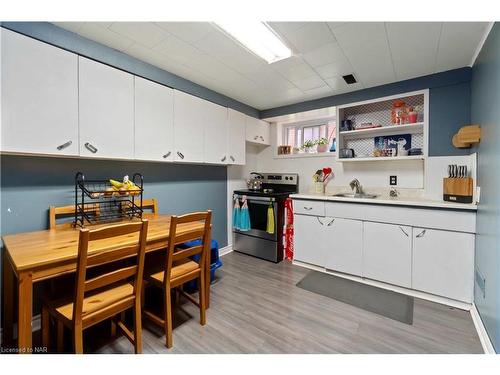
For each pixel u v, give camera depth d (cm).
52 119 155
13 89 139
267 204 314
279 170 386
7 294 156
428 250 210
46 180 177
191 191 294
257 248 328
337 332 169
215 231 331
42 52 150
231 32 171
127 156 197
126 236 158
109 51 188
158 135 221
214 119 282
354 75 243
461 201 206
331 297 219
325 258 273
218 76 245
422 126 258
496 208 139
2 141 136
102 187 208
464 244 194
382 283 237
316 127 369
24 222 167
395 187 281
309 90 285
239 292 229
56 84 157
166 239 164
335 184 329
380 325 177
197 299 214
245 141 337
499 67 138
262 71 234
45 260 113
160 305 208
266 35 175
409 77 247
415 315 189
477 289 179
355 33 170
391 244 229
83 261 113
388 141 282
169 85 234
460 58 206
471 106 217
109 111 185
